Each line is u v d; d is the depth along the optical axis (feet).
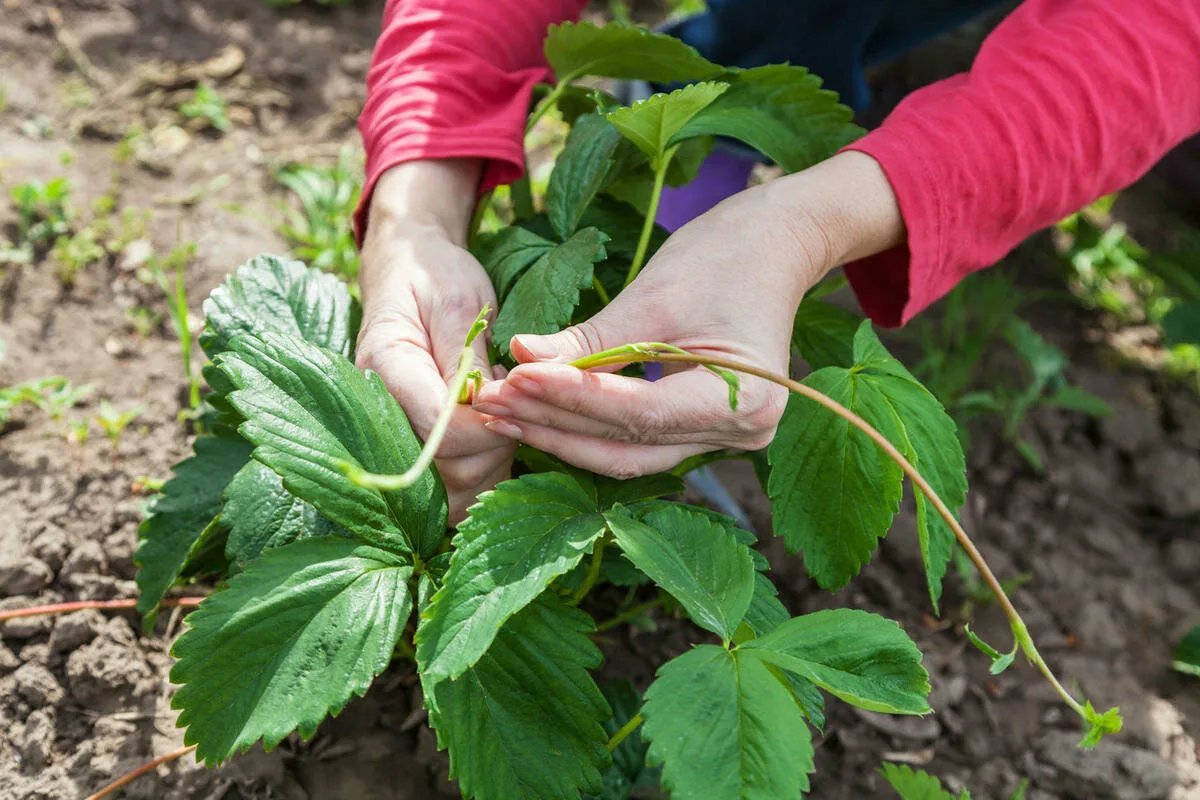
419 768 2.65
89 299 3.32
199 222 3.52
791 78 2.53
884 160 2.35
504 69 2.70
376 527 2.13
